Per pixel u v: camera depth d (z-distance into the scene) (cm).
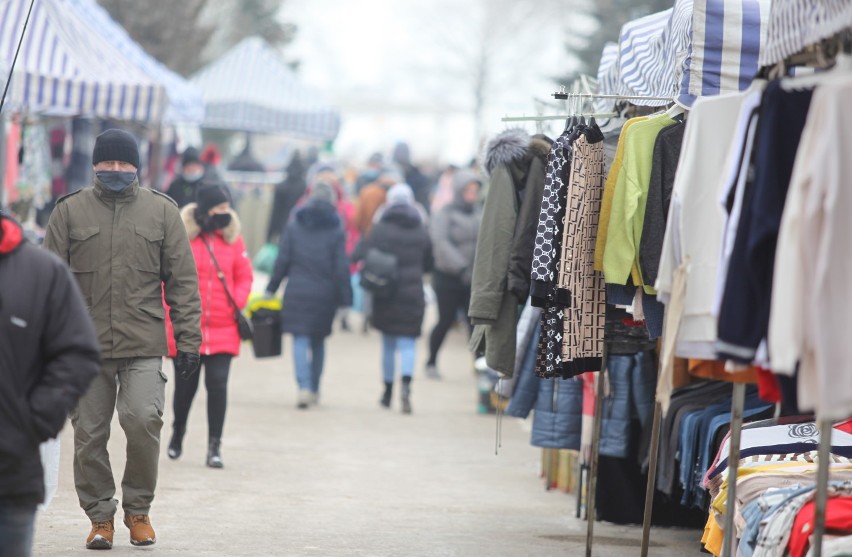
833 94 920
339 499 2036
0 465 975
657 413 1538
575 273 1559
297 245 3070
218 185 2269
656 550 1741
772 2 1126
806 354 951
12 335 990
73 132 3659
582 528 1897
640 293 1457
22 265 1005
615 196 1454
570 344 1563
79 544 1576
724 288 1027
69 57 2886
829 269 917
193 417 2848
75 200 1563
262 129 5403
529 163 1738
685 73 1468
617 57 1975
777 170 1012
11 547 983
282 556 1574
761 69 1139
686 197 1200
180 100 3759
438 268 3716
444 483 2266
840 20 988
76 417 1545
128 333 1535
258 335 2742
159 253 1578
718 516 1420
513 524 1903
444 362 4306
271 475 2219
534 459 2594
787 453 1485
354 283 5019
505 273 1725
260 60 5591
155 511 1842
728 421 1611
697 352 1191
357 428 2855
